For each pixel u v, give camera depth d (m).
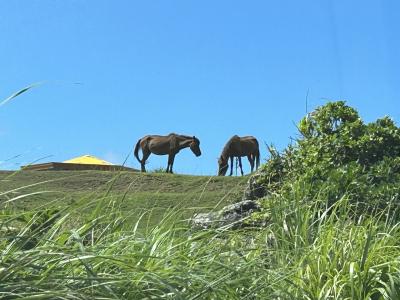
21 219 5.18
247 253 6.14
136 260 4.95
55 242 4.71
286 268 5.74
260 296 5.12
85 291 4.23
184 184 20.56
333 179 8.14
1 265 4.13
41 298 3.93
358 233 6.34
